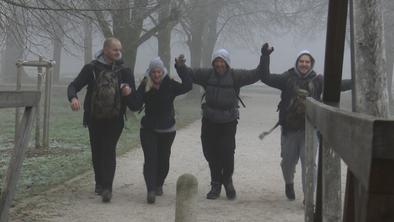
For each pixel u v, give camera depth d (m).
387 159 1.87
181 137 20.14
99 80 9.53
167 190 10.98
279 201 10.12
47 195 10.05
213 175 10.27
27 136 7.01
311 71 9.80
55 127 22.30
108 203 9.61
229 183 10.19
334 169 4.19
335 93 4.79
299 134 9.76
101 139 9.80
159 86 9.84
